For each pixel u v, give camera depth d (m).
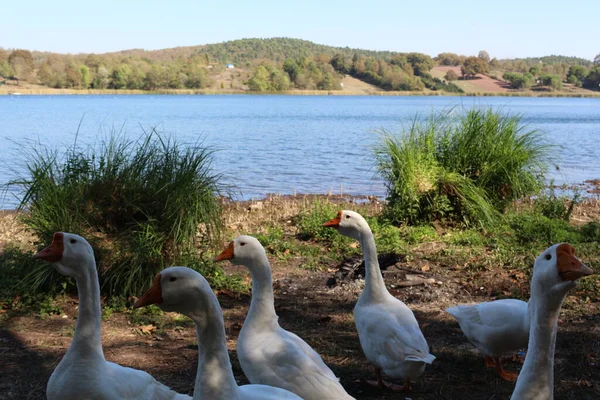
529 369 3.34
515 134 13.34
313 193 18.53
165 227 8.43
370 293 5.83
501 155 12.74
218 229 9.00
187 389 5.60
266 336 4.80
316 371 4.54
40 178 8.55
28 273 8.28
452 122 13.62
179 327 7.32
